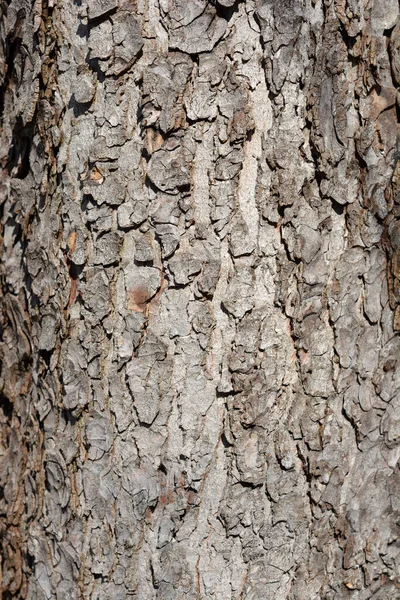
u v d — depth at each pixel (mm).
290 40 1642
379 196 1686
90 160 1665
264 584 1688
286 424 1683
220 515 1677
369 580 1732
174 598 1680
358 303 1695
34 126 1735
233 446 1672
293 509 1690
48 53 1691
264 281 1664
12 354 1845
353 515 1717
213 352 1666
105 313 1676
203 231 1652
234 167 1647
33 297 1768
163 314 1664
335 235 1684
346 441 1708
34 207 1756
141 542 1688
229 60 1641
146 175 1653
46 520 1766
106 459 1693
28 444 1812
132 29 1638
